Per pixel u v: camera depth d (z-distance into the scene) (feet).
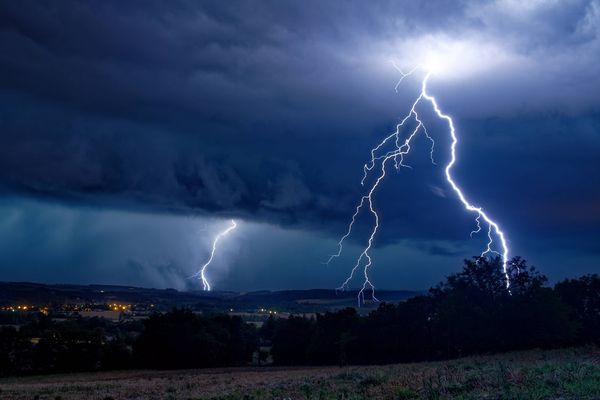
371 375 107.76
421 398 69.21
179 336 264.72
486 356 168.25
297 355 276.00
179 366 265.13
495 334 195.11
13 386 157.69
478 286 199.52
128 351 266.16
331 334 255.70
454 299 201.57
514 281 197.16
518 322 192.85
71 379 199.93
